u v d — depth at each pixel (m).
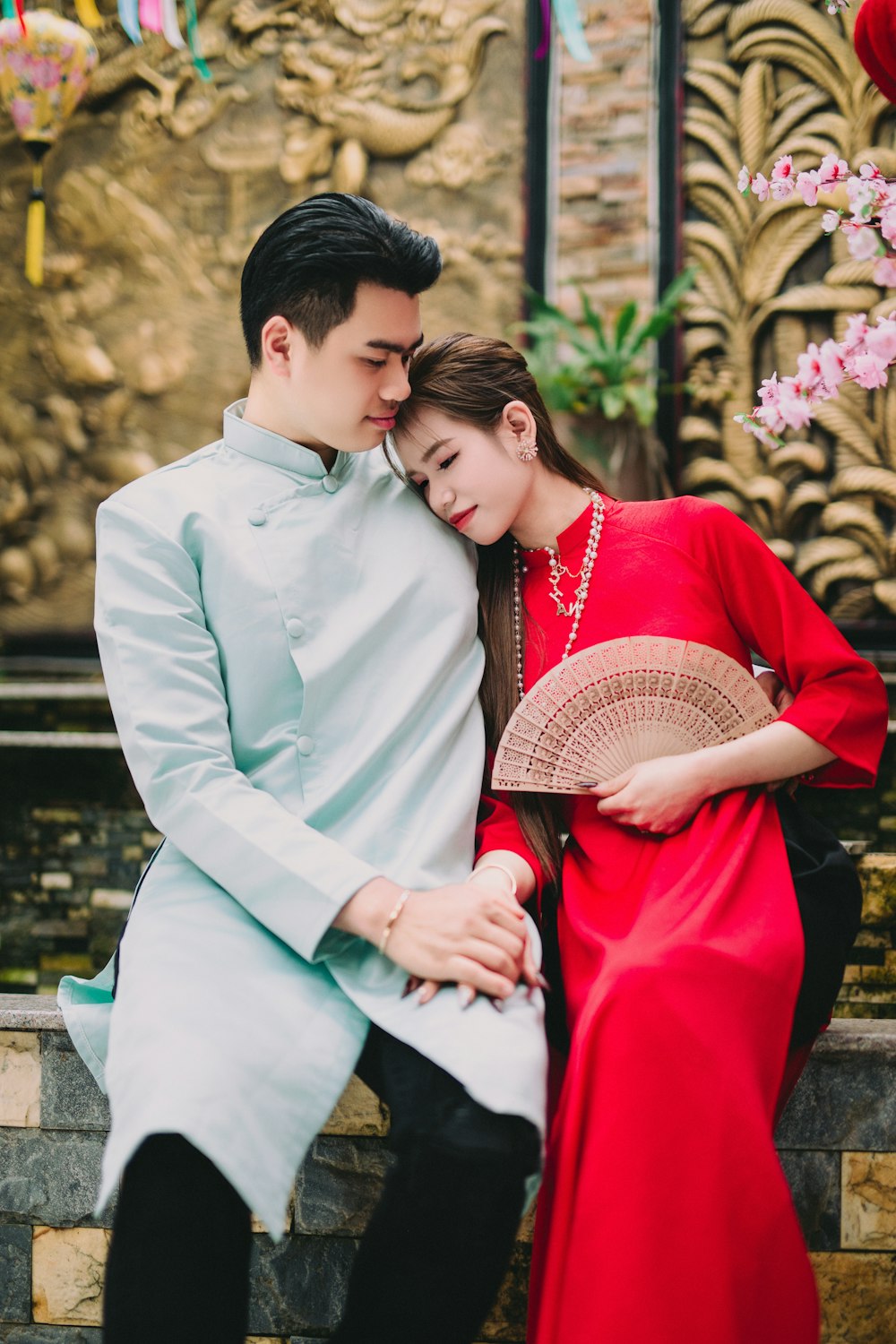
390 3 4.69
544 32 4.19
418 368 1.76
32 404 4.88
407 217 4.71
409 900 1.43
